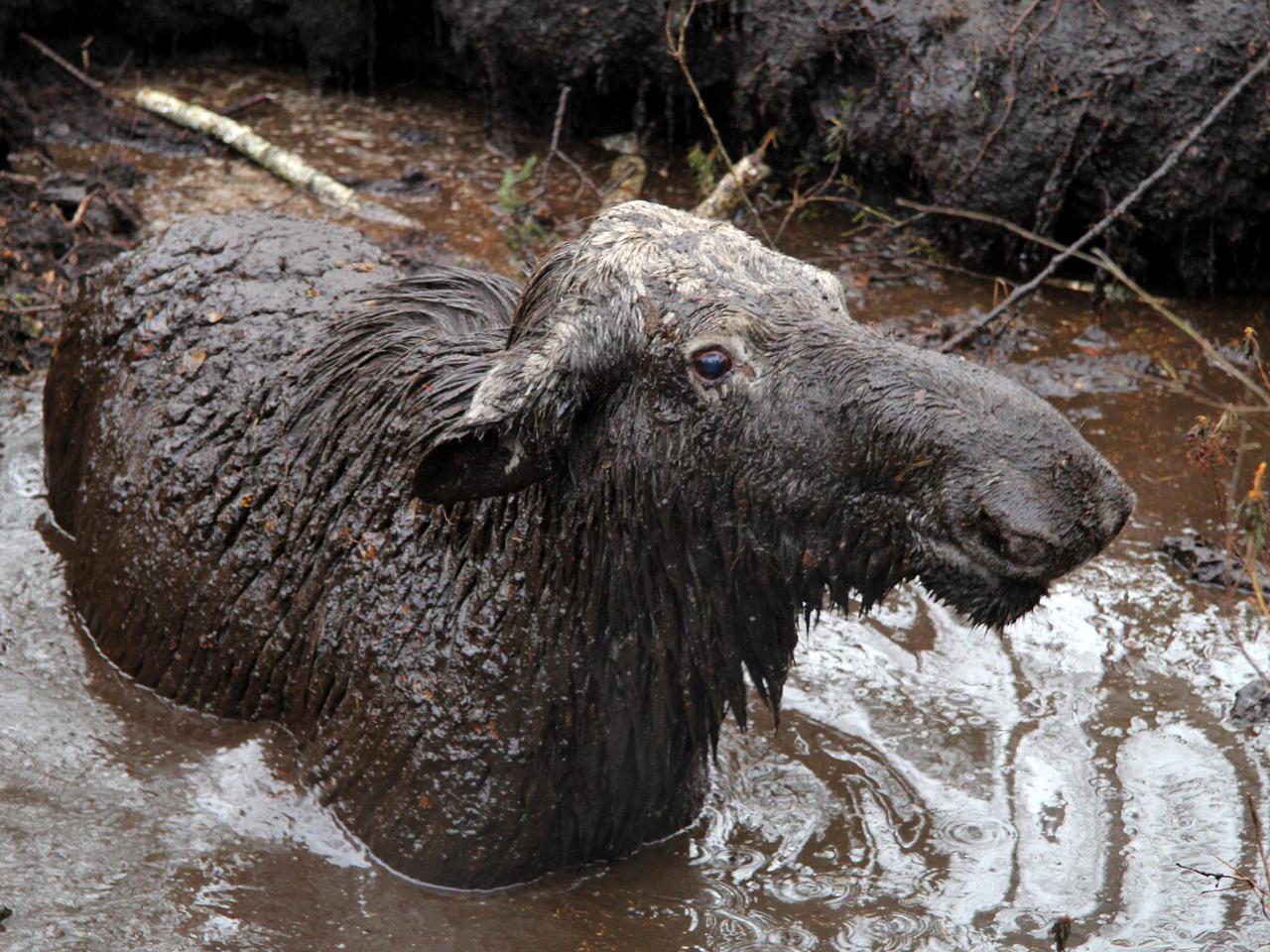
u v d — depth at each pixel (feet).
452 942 26.32
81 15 59.00
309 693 28.86
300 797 28.78
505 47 53.83
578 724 26.58
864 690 32.55
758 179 50.47
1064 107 45.32
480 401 24.26
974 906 27.09
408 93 58.49
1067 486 22.25
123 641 31.78
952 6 47.29
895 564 23.71
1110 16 45.32
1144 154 45.06
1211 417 41.04
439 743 26.84
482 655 26.53
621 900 27.32
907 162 49.08
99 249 47.24
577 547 25.79
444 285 30.07
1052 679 32.99
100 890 26.99
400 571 27.48
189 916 26.58
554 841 27.48
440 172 53.06
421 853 27.30
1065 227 47.37
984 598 23.25
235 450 30.12
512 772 26.63
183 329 32.01
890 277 47.42
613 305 24.36
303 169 52.03
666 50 51.67
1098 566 36.42
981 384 22.94
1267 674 33.04
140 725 30.63
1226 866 28.07
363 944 26.25
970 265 48.06
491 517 26.58
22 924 26.13
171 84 58.34
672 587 25.53
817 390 23.39
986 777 30.30
